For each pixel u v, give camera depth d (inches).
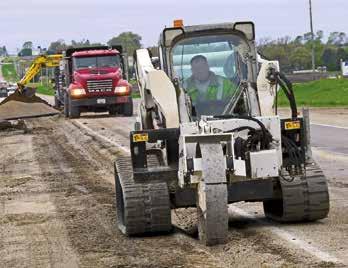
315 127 2187.5
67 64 3198.8
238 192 813.2
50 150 1921.8
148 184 819.4
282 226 837.8
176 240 799.7
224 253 722.8
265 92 831.1
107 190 1210.6
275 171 751.7
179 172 772.6
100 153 1771.7
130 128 2436.0
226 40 858.8
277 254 705.0
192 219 924.6
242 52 857.5
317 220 855.7
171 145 800.3
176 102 818.2
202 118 800.3
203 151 740.7
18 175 1465.3
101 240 822.5
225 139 752.3
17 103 2637.8
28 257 760.3
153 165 820.0
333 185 1128.8
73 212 1015.6
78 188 1248.8
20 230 908.0
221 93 852.0
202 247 751.1
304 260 674.8
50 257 754.8
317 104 3371.1
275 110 831.1
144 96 896.3
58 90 3782.0
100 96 3093.0
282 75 816.9
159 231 824.9
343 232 789.9
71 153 1820.9
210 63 854.5
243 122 776.3
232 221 890.1
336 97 3735.2
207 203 730.8
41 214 1013.8
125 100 3105.3
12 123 2706.7
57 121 3058.6
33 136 2393.0
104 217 965.8
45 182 1343.5
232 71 856.3
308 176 837.8
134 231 817.5
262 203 989.2
